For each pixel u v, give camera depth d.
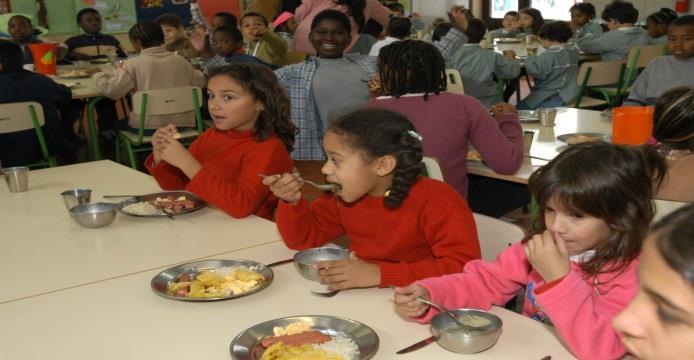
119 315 1.30
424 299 1.25
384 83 2.55
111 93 4.52
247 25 5.99
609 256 1.24
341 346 1.12
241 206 1.93
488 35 7.47
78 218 1.85
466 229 1.52
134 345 1.18
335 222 1.75
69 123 5.32
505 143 2.47
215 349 1.16
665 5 8.06
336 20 3.64
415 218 1.55
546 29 5.29
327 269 1.40
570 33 5.35
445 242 1.50
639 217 1.22
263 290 1.40
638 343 0.68
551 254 1.17
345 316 1.28
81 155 5.61
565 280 1.14
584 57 6.30
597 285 1.26
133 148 4.48
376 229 1.59
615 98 5.32
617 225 1.22
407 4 10.99
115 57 6.22
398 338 1.19
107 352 1.16
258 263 1.51
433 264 1.46
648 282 0.66
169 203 2.05
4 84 3.95
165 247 1.70
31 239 1.79
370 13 5.93
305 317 1.22
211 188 1.94
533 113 3.48
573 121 3.35
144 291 1.42
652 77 3.84
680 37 3.69
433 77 2.49
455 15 5.89
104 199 2.20
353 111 1.54
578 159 1.24
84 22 6.86
